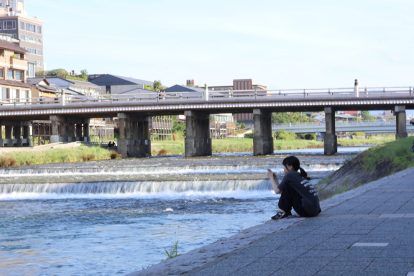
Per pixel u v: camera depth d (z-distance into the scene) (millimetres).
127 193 45938
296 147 157750
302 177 16953
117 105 95750
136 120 101812
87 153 91250
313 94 89312
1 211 38562
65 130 101562
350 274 9352
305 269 9867
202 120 101000
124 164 73938
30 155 82625
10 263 22156
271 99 90625
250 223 31094
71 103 97812
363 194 22938
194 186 45031
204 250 12312
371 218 15922
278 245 12289
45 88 142500
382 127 137875
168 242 25922
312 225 15016
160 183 45500
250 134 194250
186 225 30812
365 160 42375
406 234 13016
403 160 38875
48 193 47438
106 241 26547
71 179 49062
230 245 12695
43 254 23797
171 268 10625
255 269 10070
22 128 118312
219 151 133125
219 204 39031
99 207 39375
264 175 46250
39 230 30375
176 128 179375
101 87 194500
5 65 125938
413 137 46531
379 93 87500
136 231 29250
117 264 21516
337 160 67500
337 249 11516
